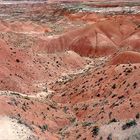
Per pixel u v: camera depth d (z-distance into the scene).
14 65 71.69
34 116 44.72
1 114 38.28
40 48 125.44
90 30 133.62
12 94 50.19
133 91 49.59
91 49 127.81
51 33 152.50
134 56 76.88
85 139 37.00
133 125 33.94
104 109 46.41
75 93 60.62
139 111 39.59
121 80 55.59
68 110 54.03
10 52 74.56
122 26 139.88
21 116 41.34
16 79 66.00
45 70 80.12
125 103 42.59
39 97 61.34
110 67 62.72
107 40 129.62
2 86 61.41
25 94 62.06
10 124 34.78
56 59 91.19
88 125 41.38
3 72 64.56
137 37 129.25
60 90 66.81
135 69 57.09
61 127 46.41
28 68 75.00
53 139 38.50
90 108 50.78
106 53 126.44
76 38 131.00
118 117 40.66
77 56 100.12
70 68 92.19
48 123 45.91
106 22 139.25
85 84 62.06
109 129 35.34
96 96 56.22
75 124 44.94
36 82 72.56
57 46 128.50
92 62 104.56
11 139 32.12
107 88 56.06
